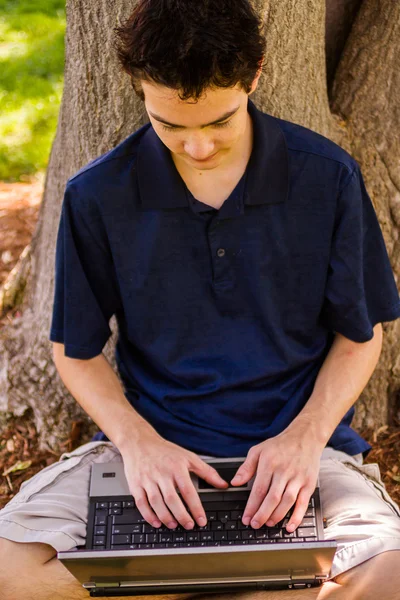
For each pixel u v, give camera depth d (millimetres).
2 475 2467
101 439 1982
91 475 1753
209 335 1808
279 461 1678
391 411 2559
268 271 1754
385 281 1847
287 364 1812
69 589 1650
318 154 1696
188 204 1693
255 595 1629
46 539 1636
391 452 2467
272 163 1674
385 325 2393
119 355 1976
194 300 1779
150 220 1722
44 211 2539
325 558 1464
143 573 1551
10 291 2867
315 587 1611
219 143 1513
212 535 1645
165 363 1831
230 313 1792
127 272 1775
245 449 1792
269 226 1715
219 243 1719
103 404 1848
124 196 1719
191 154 1501
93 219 1744
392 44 2131
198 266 1748
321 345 1893
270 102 2029
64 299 1845
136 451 1735
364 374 1859
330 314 1854
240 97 1452
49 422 2525
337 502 1724
